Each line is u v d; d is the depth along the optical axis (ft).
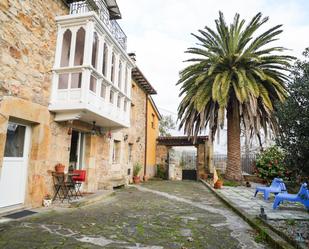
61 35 23.58
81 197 24.77
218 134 38.32
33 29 20.25
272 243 12.84
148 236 13.99
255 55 40.14
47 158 21.71
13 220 16.11
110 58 28.02
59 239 12.78
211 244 12.97
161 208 22.58
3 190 17.95
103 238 13.30
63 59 24.54
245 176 50.26
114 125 31.73
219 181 38.42
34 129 20.88
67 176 23.86
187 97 44.83
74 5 26.35
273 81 38.68
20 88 18.70
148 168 58.08
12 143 19.15
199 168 60.08
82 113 22.71
